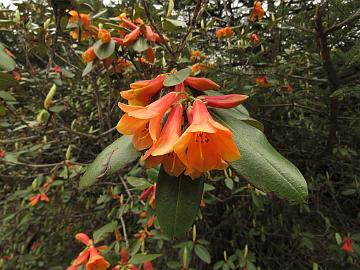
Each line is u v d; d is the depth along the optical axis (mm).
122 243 2471
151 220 2217
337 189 4168
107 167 966
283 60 3541
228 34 3191
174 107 929
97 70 2660
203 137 851
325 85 3559
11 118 3447
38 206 3246
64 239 4156
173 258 3285
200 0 1582
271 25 3139
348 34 2893
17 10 2367
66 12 2029
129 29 2100
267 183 827
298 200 809
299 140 3932
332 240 3529
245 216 3730
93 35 2244
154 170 1713
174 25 2072
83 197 3998
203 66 3131
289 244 3723
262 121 3777
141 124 910
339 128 3574
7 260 3902
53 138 3457
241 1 4043
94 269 1854
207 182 3023
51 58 2334
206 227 3605
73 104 4023
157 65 2305
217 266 2730
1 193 4199
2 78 1484
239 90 3254
